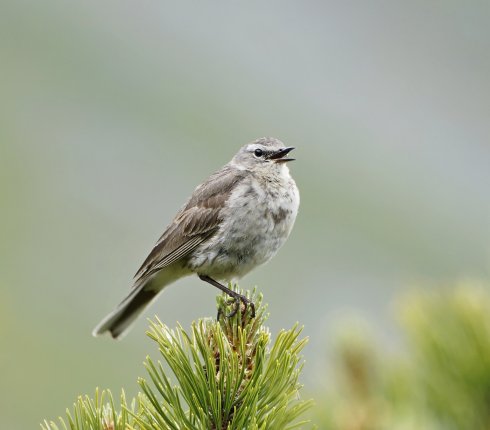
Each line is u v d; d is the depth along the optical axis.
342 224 19.16
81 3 29.45
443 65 27.14
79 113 22.61
